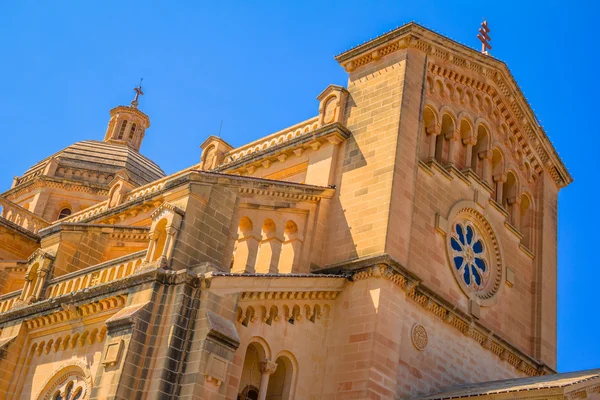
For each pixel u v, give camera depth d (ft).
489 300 122.62
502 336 123.54
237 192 99.91
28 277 108.37
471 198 125.39
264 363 93.20
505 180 134.92
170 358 81.20
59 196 207.82
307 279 99.55
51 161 212.23
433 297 108.99
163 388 79.77
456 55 127.65
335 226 111.75
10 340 101.76
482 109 134.00
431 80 123.85
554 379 97.40
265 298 94.17
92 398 81.10
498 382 105.60
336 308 104.12
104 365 82.23
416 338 105.29
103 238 113.80
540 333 130.62
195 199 93.50
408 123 114.93
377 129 115.34
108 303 92.02
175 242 89.92
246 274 90.48
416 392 102.68
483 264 125.80
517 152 141.28
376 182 110.52
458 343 112.98
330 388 99.04
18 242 160.04
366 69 123.65
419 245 111.45
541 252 138.10
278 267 106.93
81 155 217.97
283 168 124.36
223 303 86.58
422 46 122.42
